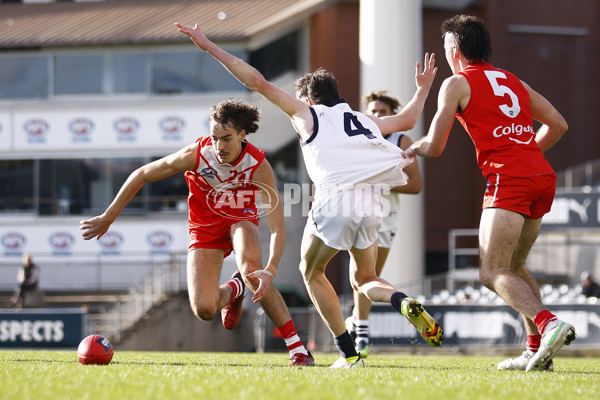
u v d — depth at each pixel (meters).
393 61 67.19
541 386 14.28
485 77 18.72
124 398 11.98
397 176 18.31
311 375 15.84
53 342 53.47
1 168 86.00
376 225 18.28
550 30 100.81
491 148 18.34
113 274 82.50
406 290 69.00
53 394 12.39
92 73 86.19
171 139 84.69
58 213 85.12
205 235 20.36
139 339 67.06
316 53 90.56
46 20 91.12
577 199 69.94
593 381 15.59
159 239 82.88
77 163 85.44
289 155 84.19
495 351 51.44
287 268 80.50
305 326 54.47
